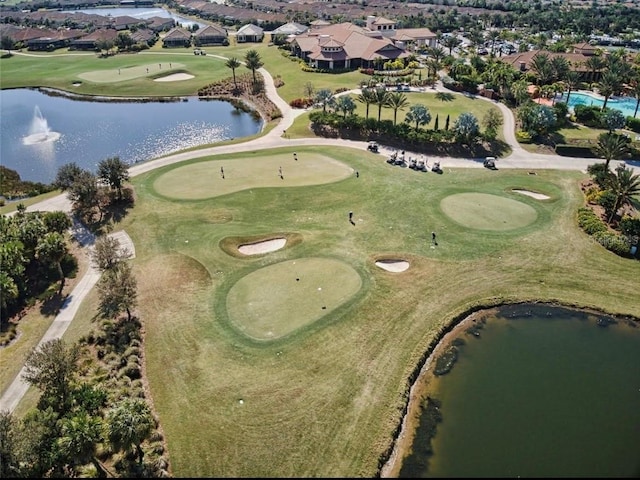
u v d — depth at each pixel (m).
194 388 38.31
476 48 168.62
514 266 53.16
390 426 34.91
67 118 113.44
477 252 55.47
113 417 31.56
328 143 89.94
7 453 29.81
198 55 169.00
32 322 46.88
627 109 110.62
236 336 43.31
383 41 144.75
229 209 65.25
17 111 118.69
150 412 34.91
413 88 122.00
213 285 50.28
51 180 81.50
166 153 91.69
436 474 32.12
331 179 73.88
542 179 74.44
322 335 43.16
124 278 44.50
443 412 36.62
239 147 88.75
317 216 63.28
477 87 119.06
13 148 95.62
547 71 116.94
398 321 44.94
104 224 62.97
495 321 46.00
